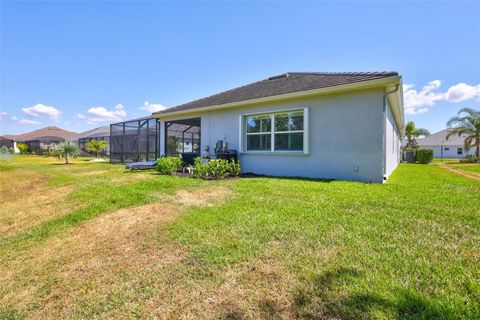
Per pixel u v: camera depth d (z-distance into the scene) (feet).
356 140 24.04
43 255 10.39
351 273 6.97
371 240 9.12
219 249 9.10
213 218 12.60
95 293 7.27
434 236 9.34
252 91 35.42
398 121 48.08
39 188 26.50
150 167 38.73
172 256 9.02
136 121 55.36
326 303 5.81
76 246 10.97
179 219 12.96
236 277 7.22
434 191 17.80
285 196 16.65
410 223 10.78
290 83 32.17
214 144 36.29
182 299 6.52
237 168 29.19
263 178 26.32
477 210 12.60
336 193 17.12
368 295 5.96
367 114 23.45
